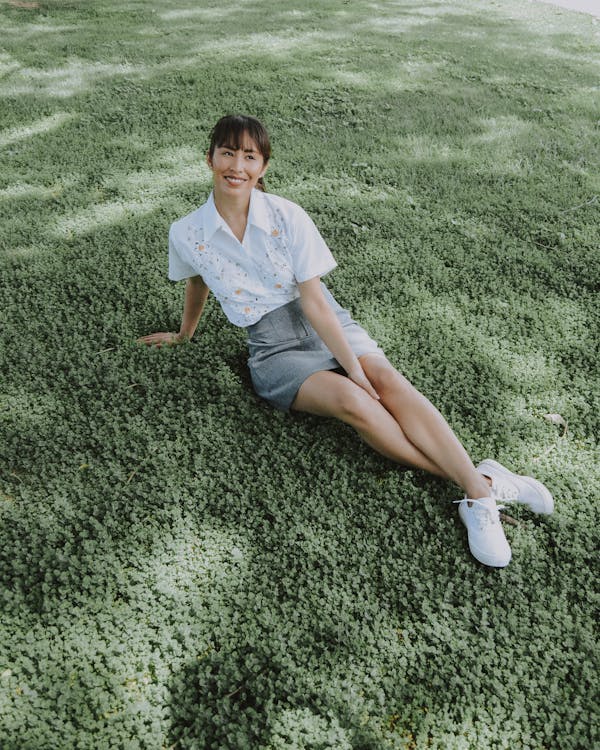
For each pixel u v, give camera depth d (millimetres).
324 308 2580
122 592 2197
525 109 6086
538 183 4828
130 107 5812
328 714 1897
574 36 8672
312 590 2213
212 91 6152
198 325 3363
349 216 4324
